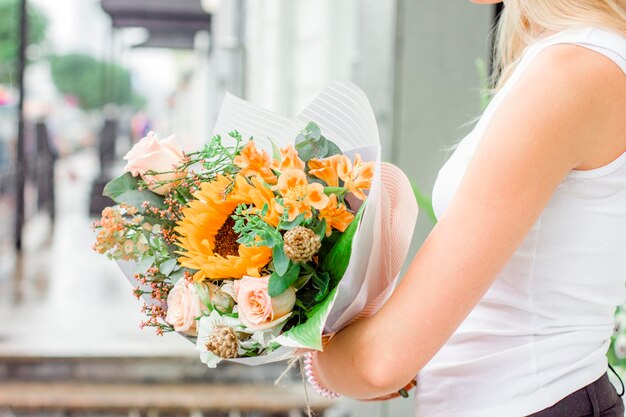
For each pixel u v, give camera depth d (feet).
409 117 10.37
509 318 3.66
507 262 3.33
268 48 27.86
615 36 3.31
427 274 3.24
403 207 3.76
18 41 25.89
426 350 3.27
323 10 17.93
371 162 3.76
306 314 3.66
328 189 3.74
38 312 17.46
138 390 14.05
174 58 82.74
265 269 3.72
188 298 3.71
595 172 3.36
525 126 3.18
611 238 3.48
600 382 3.69
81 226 33.94
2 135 29.25
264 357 3.66
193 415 13.60
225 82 36.86
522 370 3.62
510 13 3.83
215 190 3.80
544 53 3.36
